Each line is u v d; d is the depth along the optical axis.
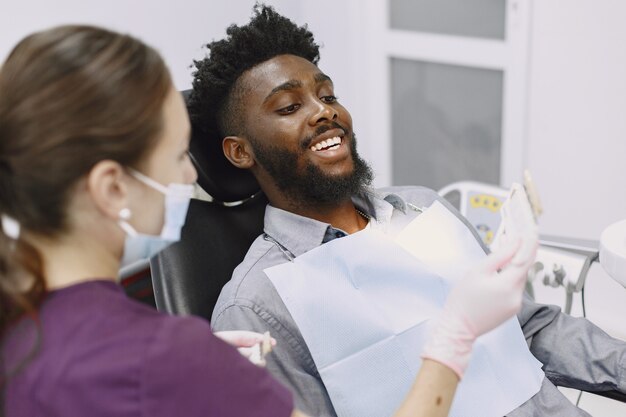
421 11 2.68
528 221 0.95
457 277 1.30
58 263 0.76
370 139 2.99
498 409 1.27
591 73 2.29
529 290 1.67
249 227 1.44
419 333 1.25
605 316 2.39
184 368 0.73
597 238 2.46
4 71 0.73
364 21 2.82
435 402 0.86
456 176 2.83
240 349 1.03
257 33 1.33
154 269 1.31
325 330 1.21
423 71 2.76
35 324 0.73
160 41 2.50
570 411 1.31
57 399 0.72
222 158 1.40
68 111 0.70
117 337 0.73
